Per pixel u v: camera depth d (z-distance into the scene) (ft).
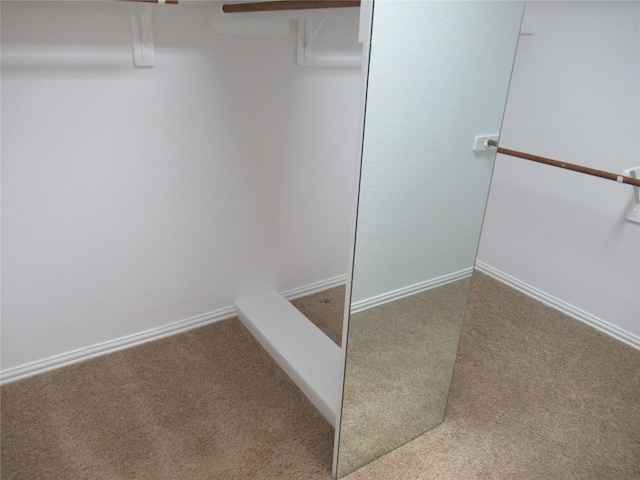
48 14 4.68
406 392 4.93
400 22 3.34
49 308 5.79
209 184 6.37
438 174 4.13
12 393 5.61
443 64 3.70
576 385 6.14
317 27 6.08
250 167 6.61
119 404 5.49
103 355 6.33
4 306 5.50
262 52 6.08
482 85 4.06
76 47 4.91
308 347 6.31
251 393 5.76
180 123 5.83
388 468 4.86
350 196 7.84
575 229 7.45
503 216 8.57
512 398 5.89
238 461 4.84
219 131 6.16
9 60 4.65
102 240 5.84
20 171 5.07
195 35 5.54
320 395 5.41
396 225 4.04
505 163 8.34
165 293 6.61
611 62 6.54
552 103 7.42
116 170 5.61
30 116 4.93
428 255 4.44
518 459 5.01
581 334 7.24
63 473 4.62
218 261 6.90
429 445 5.17
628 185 6.63
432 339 4.91
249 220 6.93
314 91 6.72
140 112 5.52
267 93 6.33
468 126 4.14
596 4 6.55
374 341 4.38
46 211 5.36
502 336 7.13
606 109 6.72
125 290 6.25
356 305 4.09
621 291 7.01
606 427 5.47
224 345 6.65
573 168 6.39
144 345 6.57
